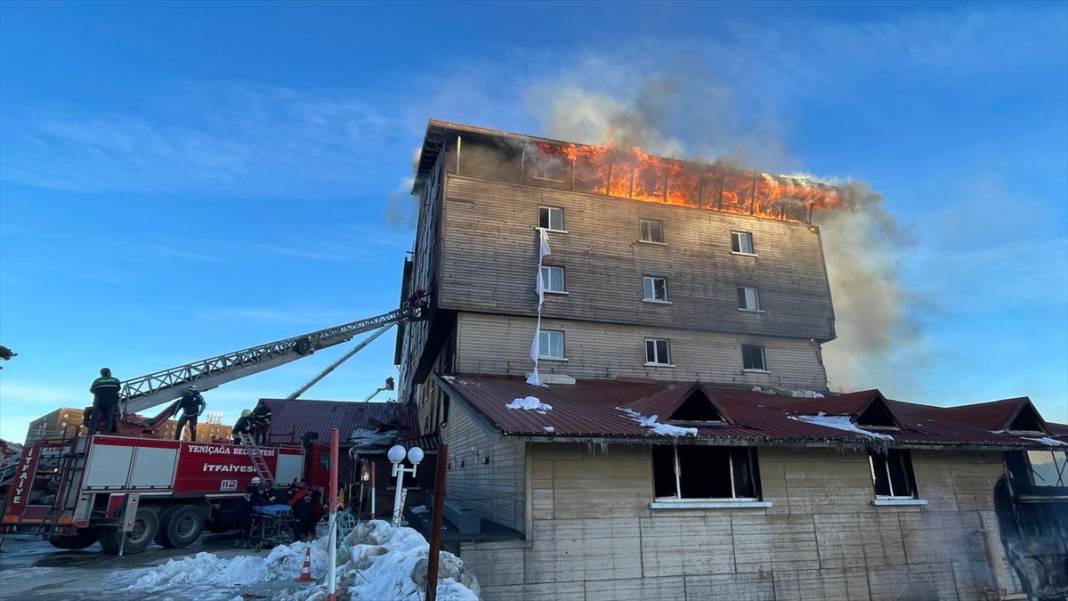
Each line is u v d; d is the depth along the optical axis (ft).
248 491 54.29
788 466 43.75
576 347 73.05
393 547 30.30
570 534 36.94
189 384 68.39
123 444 49.73
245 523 54.19
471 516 38.70
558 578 35.83
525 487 37.11
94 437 47.96
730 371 78.59
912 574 44.16
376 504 70.59
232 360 73.00
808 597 40.78
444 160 75.77
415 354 100.58
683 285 80.02
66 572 39.60
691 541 39.27
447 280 69.87
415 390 121.90
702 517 40.04
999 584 46.34
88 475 47.06
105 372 53.67
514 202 76.23
